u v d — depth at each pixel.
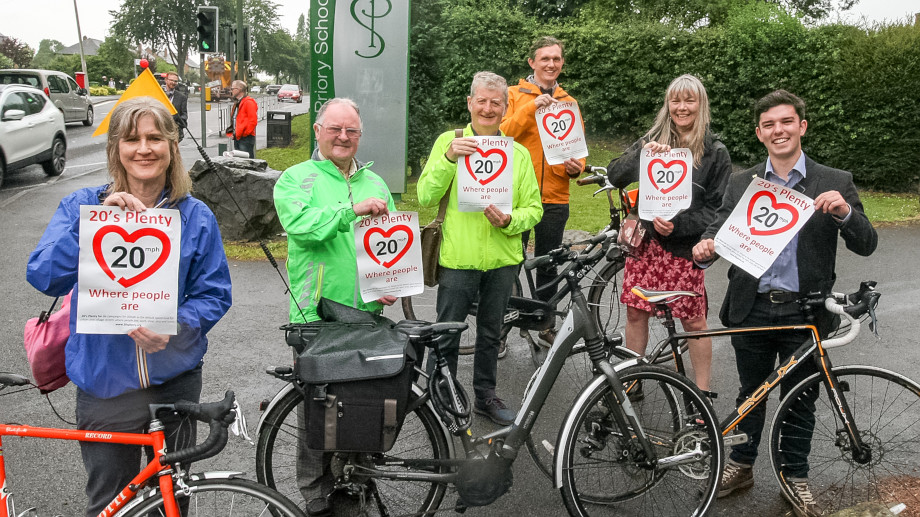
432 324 3.12
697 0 27.91
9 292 6.98
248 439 2.46
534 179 4.25
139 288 2.45
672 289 4.27
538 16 29.27
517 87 5.56
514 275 4.32
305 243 3.29
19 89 13.57
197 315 2.59
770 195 3.30
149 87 3.15
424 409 3.19
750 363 3.69
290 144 20.05
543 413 4.56
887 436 3.90
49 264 2.40
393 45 11.30
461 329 3.09
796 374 3.54
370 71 11.37
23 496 3.58
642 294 3.62
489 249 4.12
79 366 2.53
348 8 11.17
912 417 4.05
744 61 16.28
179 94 16.06
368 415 2.82
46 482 3.71
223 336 5.95
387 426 2.82
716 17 27.67
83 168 15.68
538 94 5.42
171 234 2.46
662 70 18.38
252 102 14.39
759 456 4.12
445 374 3.11
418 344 3.09
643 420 3.39
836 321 3.56
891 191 14.77
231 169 9.12
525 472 3.95
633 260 4.38
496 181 3.91
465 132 4.18
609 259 3.61
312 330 3.08
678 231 4.19
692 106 4.11
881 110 14.36
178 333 2.57
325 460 3.25
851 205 3.36
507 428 3.31
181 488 2.49
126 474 2.64
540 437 4.27
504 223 3.97
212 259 2.67
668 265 4.27
